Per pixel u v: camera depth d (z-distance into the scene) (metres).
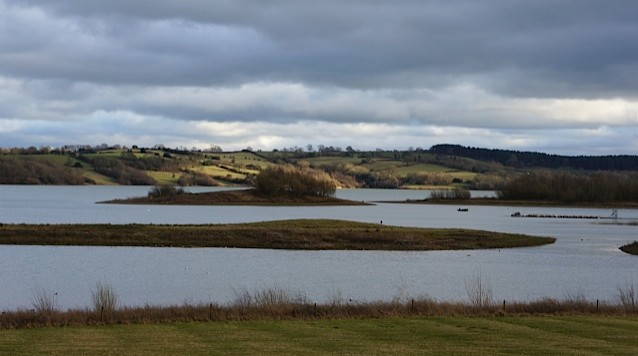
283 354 25.03
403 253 83.81
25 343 26.81
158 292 52.38
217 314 33.81
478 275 64.94
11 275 60.38
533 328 30.84
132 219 136.00
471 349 26.23
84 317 32.53
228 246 87.00
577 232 124.75
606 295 53.69
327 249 86.44
